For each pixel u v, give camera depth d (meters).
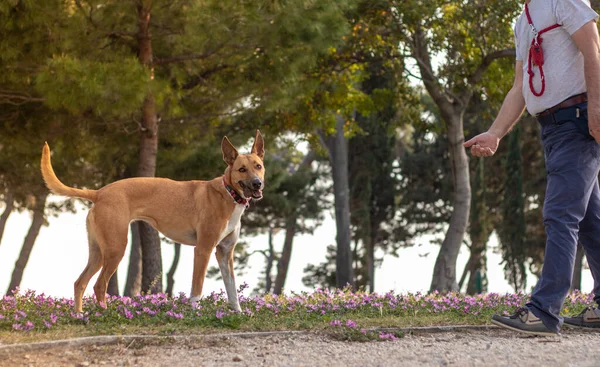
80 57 12.05
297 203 30.17
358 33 16.86
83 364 4.51
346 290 9.41
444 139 34.00
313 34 12.31
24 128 13.73
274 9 11.91
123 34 12.80
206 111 14.71
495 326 5.80
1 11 11.33
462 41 16.34
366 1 15.94
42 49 11.87
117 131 13.92
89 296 7.99
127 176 19.47
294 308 7.18
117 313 6.37
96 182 19.98
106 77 10.71
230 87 13.54
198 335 5.36
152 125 13.41
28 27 11.59
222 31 12.03
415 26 16.11
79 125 13.80
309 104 17.86
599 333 5.50
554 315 4.94
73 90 10.56
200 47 12.59
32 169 18.20
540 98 5.08
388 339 5.38
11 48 11.53
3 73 12.15
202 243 6.91
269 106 13.41
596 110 4.74
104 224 6.63
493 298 8.16
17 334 5.40
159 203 6.93
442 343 5.14
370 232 32.56
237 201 6.97
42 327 5.71
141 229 13.65
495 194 31.84
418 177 34.81
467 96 17.14
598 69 4.76
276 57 12.68
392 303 7.40
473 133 30.88
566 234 4.93
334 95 18.12
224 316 6.08
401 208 34.97
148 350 4.97
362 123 31.20
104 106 10.93
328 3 12.71
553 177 5.03
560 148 5.01
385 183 33.19
